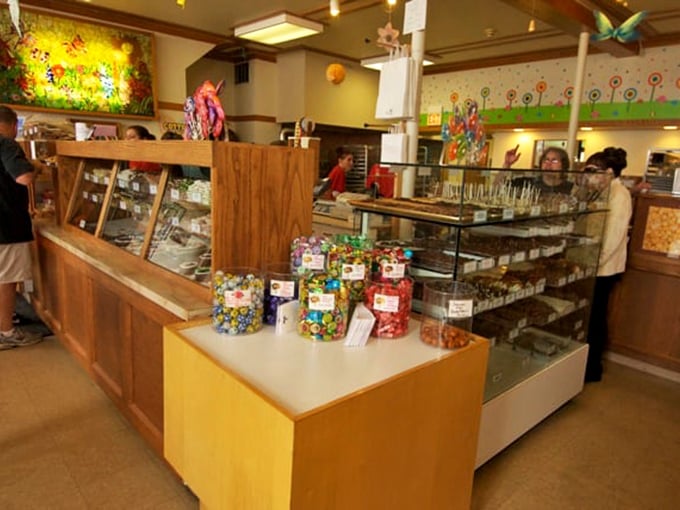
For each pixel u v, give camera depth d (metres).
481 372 1.63
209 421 1.40
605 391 3.00
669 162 5.80
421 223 1.98
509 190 2.09
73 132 4.29
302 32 4.55
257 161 1.79
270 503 1.17
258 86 7.77
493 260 2.01
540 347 2.56
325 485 1.17
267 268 1.89
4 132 3.07
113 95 5.84
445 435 1.54
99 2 5.30
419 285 1.98
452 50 6.89
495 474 2.14
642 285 3.27
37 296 3.56
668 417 2.69
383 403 1.28
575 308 2.75
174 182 2.23
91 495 1.91
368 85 8.55
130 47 5.88
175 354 1.55
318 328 1.55
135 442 2.26
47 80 5.32
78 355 2.83
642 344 3.31
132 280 2.02
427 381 1.41
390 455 1.34
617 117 6.17
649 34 5.56
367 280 1.68
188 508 1.86
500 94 7.36
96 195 2.98
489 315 2.09
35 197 3.67
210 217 1.88
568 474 2.16
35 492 1.91
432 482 1.53
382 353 1.49
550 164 2.90
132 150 2.20
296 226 1.97
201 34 6.50
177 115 6.57
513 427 2.27
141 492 1.93
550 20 4.29
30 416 2.44
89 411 2.50
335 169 5.04
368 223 2.19
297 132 3.61
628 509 1.95
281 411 1.10
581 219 2.69
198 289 1.84
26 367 2.97
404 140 2.32
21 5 5.02
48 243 3.13
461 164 2.18
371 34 6.49
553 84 6.75
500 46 6.62
